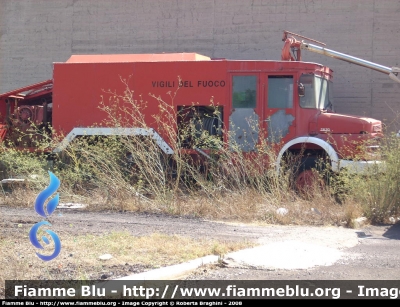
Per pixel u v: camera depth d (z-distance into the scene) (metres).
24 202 13.12
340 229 10.65
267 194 12.62
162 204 12.54
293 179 13.95
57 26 21.39
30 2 21.66
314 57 18.80
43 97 17.06
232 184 13.11
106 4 20.89
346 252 8.52
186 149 14.59
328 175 13.60
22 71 21.70
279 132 14.47
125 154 13.98
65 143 14.63
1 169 15.50
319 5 18.78
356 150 13.77
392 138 12.34
